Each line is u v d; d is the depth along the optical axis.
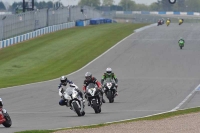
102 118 61.09
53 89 106.75
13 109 75.88
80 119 60.47
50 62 175.62
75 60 177.38
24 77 141.50
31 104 82.50
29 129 51.28
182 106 75.94
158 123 52.72
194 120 54.72
